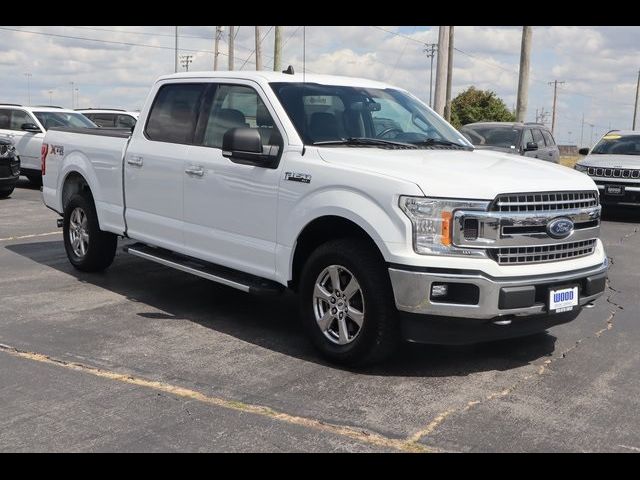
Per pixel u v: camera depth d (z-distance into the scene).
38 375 4.83
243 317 6.41
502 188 4.65
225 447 3.82
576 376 5.04
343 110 5.90
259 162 5.53
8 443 3.83
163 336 5.79
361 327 4.90
